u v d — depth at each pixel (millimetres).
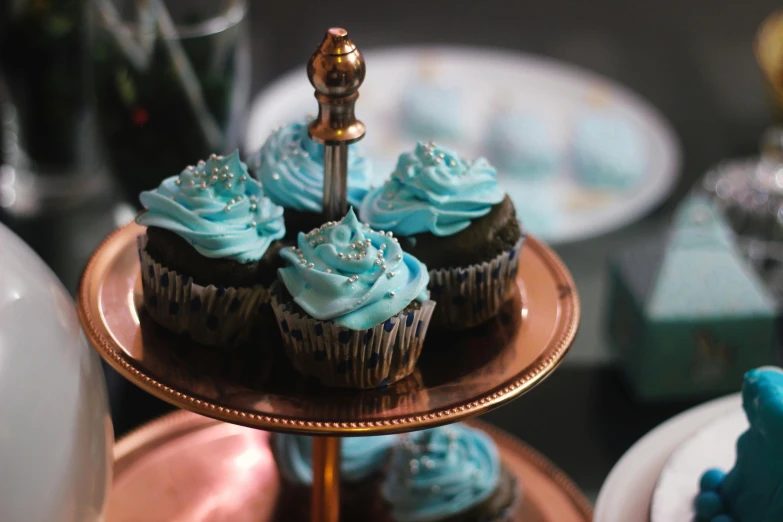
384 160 1224
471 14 1609
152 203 736
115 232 810
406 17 1587
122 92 961
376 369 709
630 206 1147
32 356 653
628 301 967
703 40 1561
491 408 698
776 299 1065
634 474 758
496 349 744
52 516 653
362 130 730
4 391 640
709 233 988
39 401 649
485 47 1511
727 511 729
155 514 823
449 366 732
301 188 767
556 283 795
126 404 928
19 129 1101
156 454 868
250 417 687
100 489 690
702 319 938
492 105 1357
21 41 1040
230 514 824
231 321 732
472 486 835
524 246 830
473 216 756
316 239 720
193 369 720
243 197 740
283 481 849
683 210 1010
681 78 1457
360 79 707
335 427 681
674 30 1587
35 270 688
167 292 731
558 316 767
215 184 739
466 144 1287
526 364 729
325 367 710
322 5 1602
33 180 1123
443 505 829
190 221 727
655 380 954
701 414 796
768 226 1104
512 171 1216
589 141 1214
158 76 955
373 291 699
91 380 689
